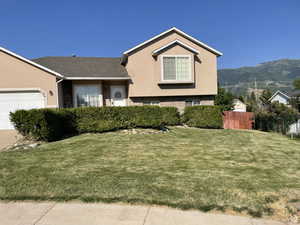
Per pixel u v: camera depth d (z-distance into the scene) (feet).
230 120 68.80
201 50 55.98
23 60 39.88
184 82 53.31
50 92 41.04
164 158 22.41
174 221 11.07
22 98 40.06
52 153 24.00
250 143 32.42
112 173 17.61
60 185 15.12
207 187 14.88
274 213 11.81
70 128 36.01
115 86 54.13
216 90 56.65
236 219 11.26
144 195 13.66
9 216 11.58
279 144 32.83
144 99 54.13
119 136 34.12
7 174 17.31
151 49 53.06
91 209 12.24
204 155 24.00
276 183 15.75
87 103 50.49
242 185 15.29
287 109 63.77
